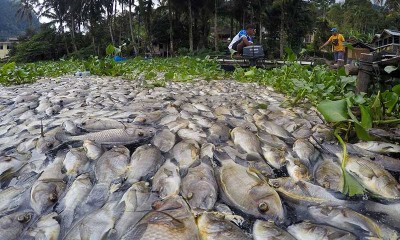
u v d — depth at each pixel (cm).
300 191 220
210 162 256
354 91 508
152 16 4025
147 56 3669
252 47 1188
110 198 217
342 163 257
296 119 387
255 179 223
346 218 189
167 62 1830
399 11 4341
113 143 308
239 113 425
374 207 206
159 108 448
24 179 255
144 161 260
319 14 5606
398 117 362
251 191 210
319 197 214
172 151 281
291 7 3588
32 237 184
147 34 3975
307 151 281
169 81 896
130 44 4028
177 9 3747
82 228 185
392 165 261
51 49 4819
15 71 945
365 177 236
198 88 728
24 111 489
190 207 200
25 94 629
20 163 280
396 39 1206
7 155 298
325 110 321
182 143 292
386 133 320
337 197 215
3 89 793
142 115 388
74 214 205
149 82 803
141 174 246
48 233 187
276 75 862
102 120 367
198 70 1102
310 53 2569
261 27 3759
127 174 246
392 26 4203
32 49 4744
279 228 181
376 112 354
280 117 402
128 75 1022
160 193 216
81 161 270
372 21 4531
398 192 219
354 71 567
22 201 220
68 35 4891
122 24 4712
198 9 3731
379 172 238
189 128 335
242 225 186
